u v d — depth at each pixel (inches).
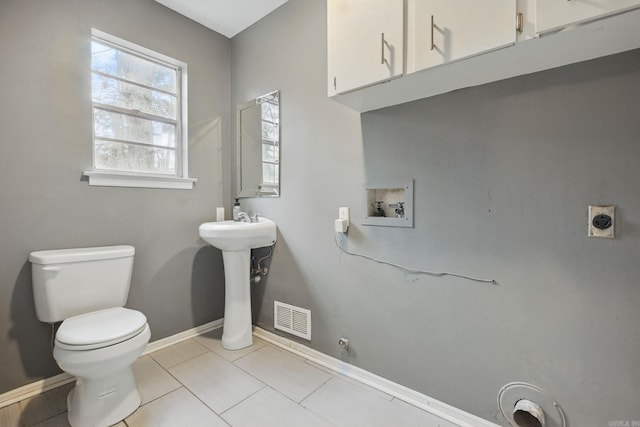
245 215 88.9
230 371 70.5
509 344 49.5
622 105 40.2
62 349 49.6
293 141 79.9
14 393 59.9
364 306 66.7
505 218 49.3
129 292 76.3
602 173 41.7
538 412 46.1
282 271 83.9
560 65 43.8
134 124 80.0
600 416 42.6
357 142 66.9
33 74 61.2
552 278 45.7
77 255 61.2
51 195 63.9
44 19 62.4
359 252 67.2
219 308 96.5
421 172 57.8
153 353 78.9
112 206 73.0
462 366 54.1
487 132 50.6
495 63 42.8
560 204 44.8
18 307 60.3
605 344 42.1
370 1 49.8
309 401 59.9
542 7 35.1
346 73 53.2
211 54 92.8
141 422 53.8
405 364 60.9
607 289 41.8
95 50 72.7
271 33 84.8
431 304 57.4
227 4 81.4
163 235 82.8
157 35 80.3
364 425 53.5
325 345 74.1
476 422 52.6
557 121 44.7
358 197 67.0
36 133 61.8
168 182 82.7
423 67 44.3
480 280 51.9
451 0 41.5
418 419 55.1
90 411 51.7
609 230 41.3
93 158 70.8
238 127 95.7
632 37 36.0
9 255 59.2
